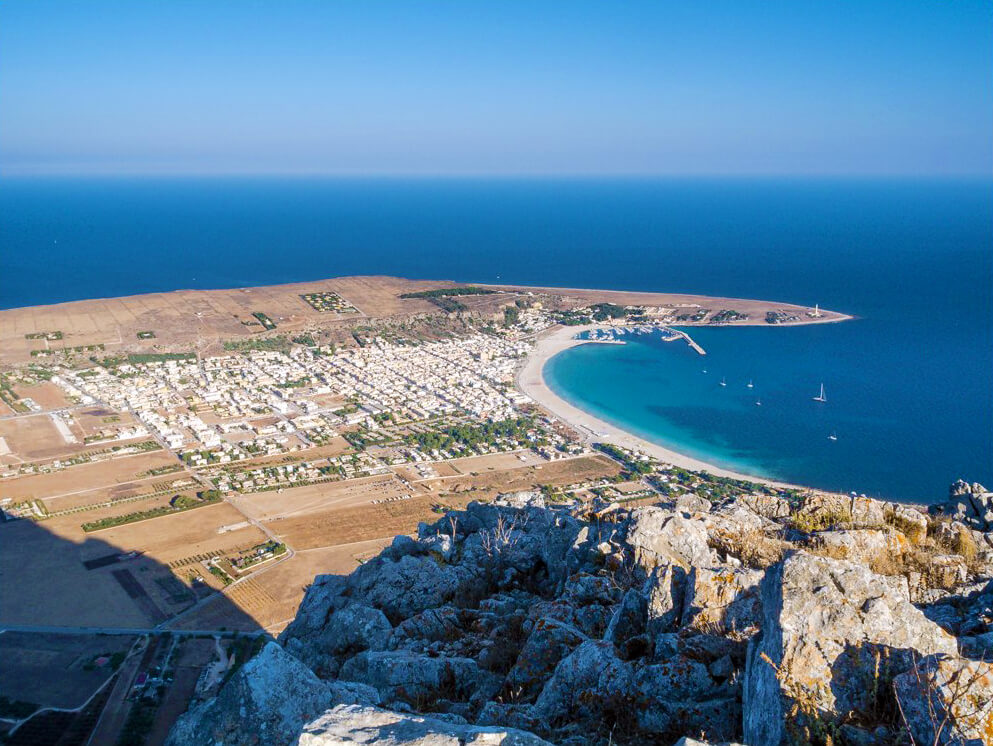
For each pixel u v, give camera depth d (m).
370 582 24.61
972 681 9.31
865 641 10.54
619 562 19.84
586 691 12.91
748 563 19.38
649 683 12.58
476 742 8.57
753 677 11.22
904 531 21.95
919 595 17.42
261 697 11.38
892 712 9.84
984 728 8.87
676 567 15.84
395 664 16.44
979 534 21.70
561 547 24.56
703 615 14.26
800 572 11.61
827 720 9.81
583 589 19.03
